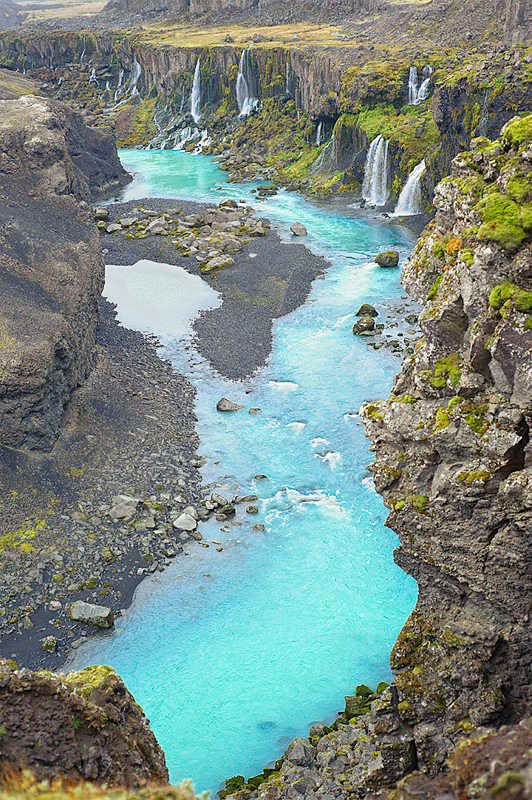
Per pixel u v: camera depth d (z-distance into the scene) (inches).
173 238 3427.7
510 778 409.7
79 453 1727.4
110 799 488.4
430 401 821.9
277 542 1528.1
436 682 811.4
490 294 748.6
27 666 1215.6
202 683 1194.0
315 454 1831.9
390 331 2479.1
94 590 1387.8
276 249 3321.9
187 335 2497.5
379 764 834.2
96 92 7716.5
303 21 7544.3
